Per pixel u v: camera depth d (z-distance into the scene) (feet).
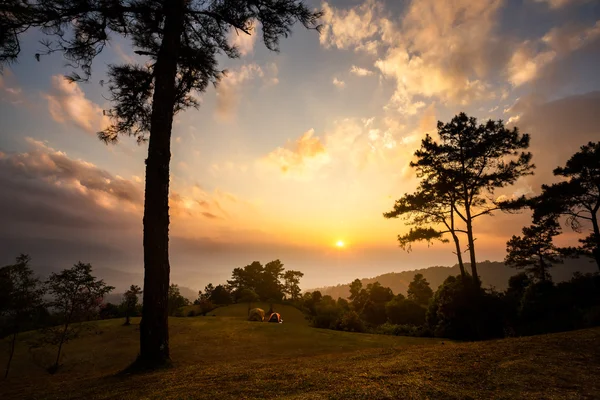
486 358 22.75
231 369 24.25
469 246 77.92
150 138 33.22
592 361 21.01
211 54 44.62
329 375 19.89
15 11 26.63
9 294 46.44
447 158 84.33
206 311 171.32
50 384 25.26
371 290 237.45
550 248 130.41
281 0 38.58
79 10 33.30
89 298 49.19
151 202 31.68
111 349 61.52
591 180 96.37
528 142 78.74
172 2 36.32
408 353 27.86
